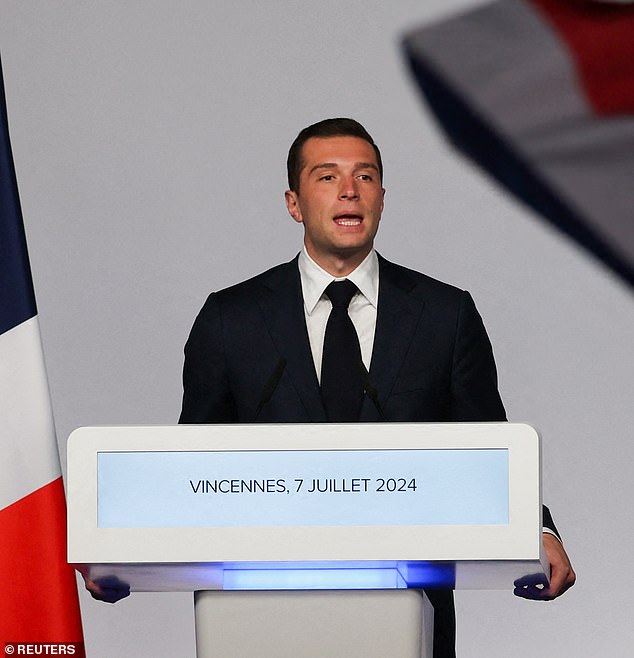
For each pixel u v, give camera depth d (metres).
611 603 12.84
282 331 8.62
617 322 13.12
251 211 13.31
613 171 13.17
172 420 13.16
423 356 8.51
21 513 9.77
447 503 5.92
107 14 13.52
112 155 13.40
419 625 6.10
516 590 7.32
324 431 5.97
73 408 13.13
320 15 13.45
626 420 13.03
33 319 10.08
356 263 8.74
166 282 13.27
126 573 6.29
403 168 13.31
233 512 5.96
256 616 6.11
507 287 13.20
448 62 13.33
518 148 13.25
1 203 10.24
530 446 5.90
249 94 13.40
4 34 13.52
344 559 5.90
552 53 13.24
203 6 13.48
